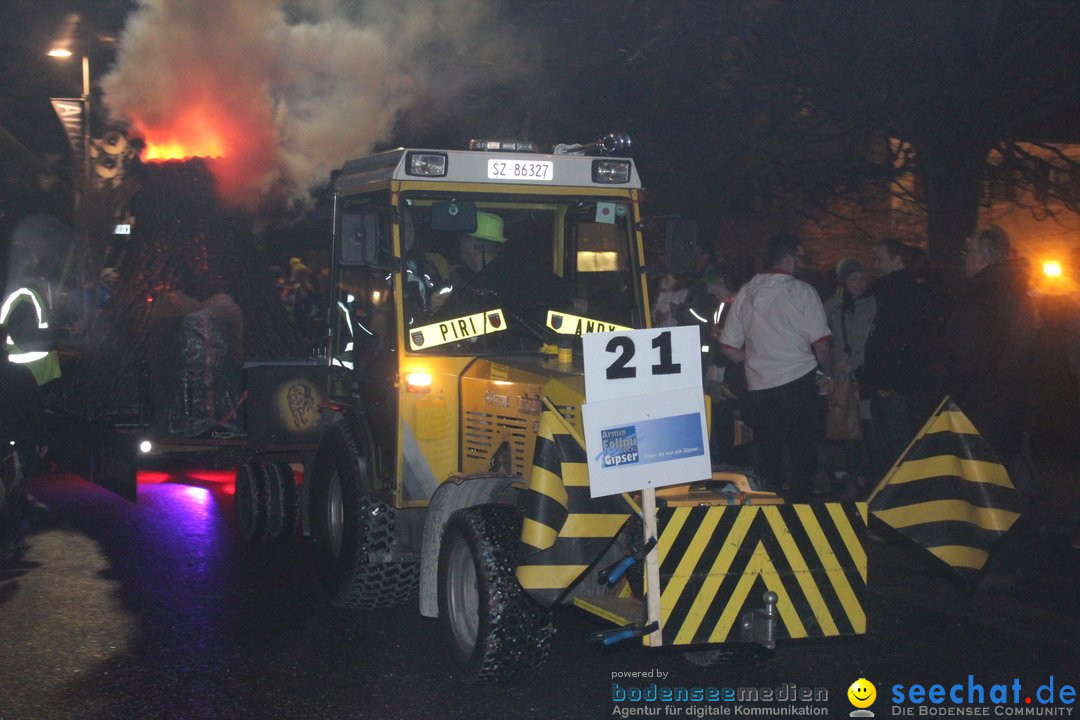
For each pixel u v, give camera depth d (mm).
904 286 8781
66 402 11469
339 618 6844
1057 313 9055
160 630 6586
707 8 13523
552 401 5449
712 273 10359
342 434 6988
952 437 5543
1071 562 7914
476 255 6527
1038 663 5934
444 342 6406
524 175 6562
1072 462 11516
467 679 5500
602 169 6688
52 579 7730
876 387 8875
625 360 4953
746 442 10242
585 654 6168
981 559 5484
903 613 6824
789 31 13461
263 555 8492
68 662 6016
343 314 7395
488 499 5730
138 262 11883
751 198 14250
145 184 12344
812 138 13812
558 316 6551
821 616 5145
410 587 6785
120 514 9961
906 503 5465
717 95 13781
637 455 4941
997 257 7406
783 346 7594
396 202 6379
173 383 9625
